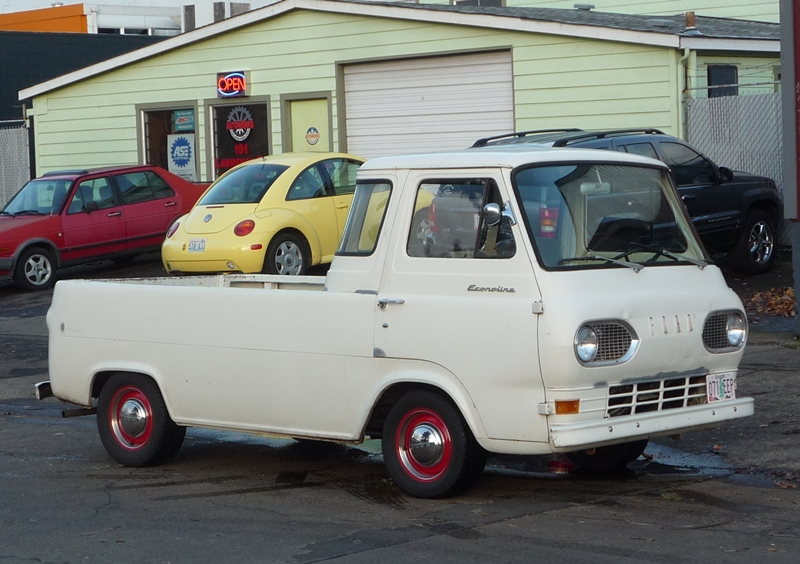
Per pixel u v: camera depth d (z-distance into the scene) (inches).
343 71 779.4
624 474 283.3
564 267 238.1
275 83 808.3
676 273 255.0
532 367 232.2
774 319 479.2
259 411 276.4
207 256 551.5
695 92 641.6
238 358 278.2
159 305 294.4
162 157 879.7
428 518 243.0
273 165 582.9
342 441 263.6
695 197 523.5
